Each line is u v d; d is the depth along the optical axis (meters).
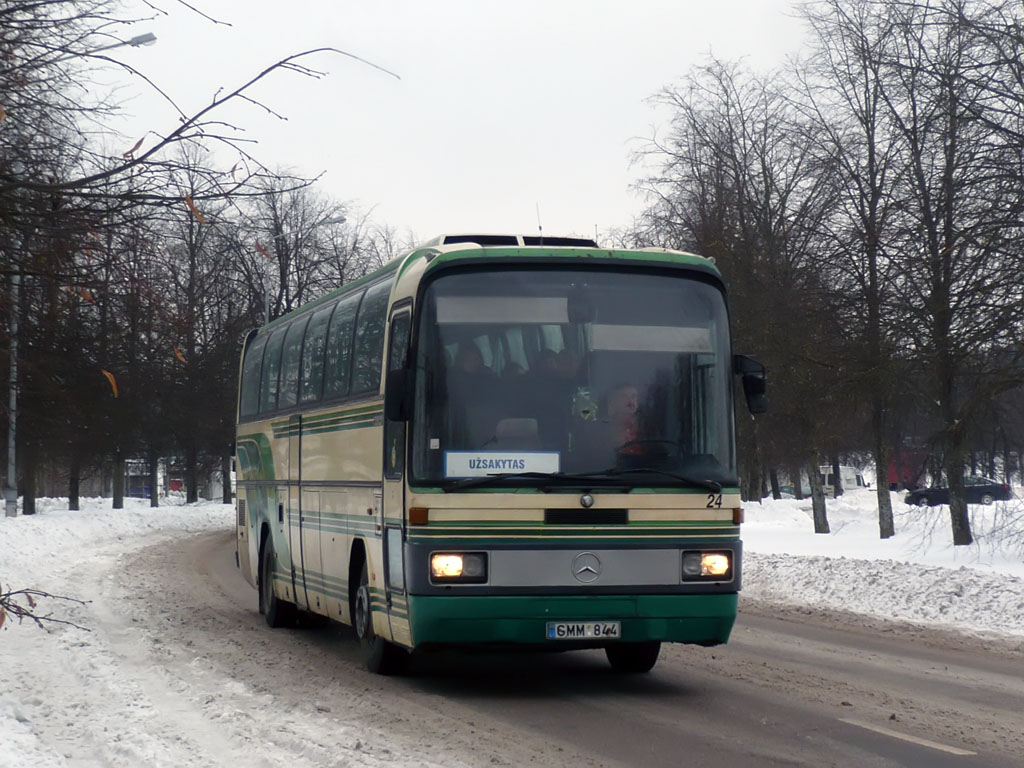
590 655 13.93
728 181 37.97
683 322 11.14
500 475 10.57
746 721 9.69
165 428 45.25
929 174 24.50
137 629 16.06
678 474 10.76
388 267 12.70
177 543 38.34
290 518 15.97
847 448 48.91
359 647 14.73
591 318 10.98
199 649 14.25
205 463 57.50
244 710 10.02
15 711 9.91
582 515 10.61
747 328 33.16
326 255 42.88
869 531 36.88
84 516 45.50
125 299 10.24
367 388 12.47
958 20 22.92
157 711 10.00
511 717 9.86
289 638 15.67
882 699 10.77
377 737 8.83
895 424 30.95
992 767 8.02
